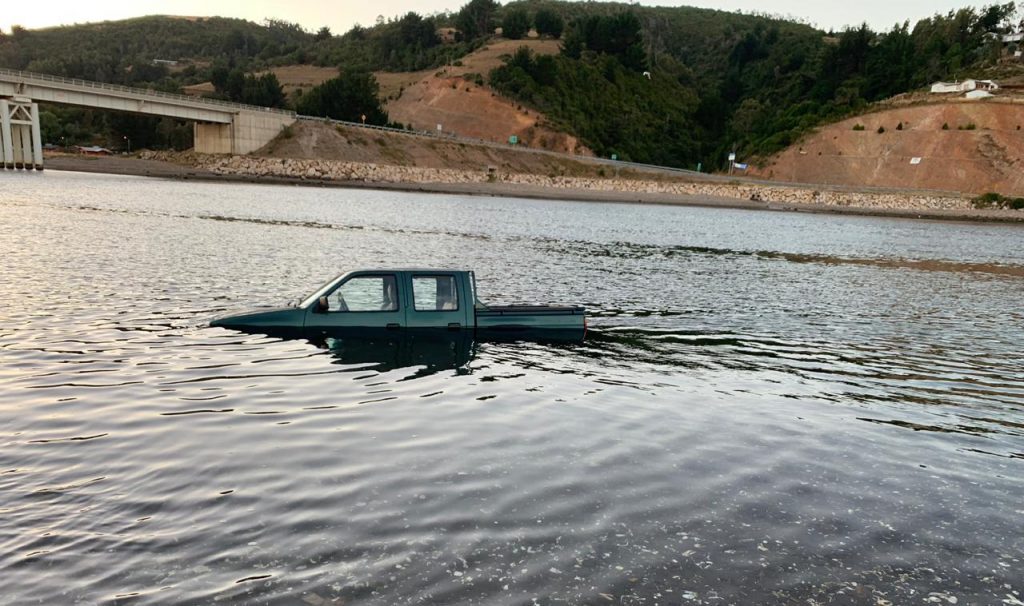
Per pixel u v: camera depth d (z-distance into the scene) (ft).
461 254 104.37
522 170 440.45
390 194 307.78
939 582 19.29
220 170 364.58
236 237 109.50
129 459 25.14
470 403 33.83
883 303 79.71
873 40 647.56
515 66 590.14
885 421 34.60
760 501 24.03
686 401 36.32
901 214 364.17
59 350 40.40
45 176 288.30
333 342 45.24
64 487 22.62
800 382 41.93
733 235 189.37
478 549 19.66
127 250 86.58
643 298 73.26
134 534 19.76
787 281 95.96
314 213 174.50
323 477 24.16
